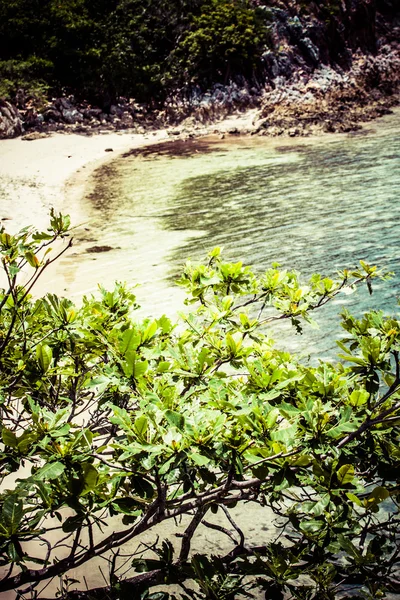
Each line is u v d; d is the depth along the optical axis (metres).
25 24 47.78
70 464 3.54
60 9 49.00
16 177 30.31
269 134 42.16
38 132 41.62
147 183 29.23
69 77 48.22
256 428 3.64
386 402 4.19
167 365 4.16
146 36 51.38
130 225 21.89
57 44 47.22
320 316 12.92
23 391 4.92
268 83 52.78
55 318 4.98
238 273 5.73
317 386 4.05
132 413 4.84
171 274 16.36
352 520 3.88
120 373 4.26
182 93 49.50
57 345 5.04
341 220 20.83
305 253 17.62
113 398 4.87
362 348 4.21
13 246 4.70
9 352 5.20
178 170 32.03
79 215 23.58
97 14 51.06
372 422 3.81
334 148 35.12
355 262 16.55
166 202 25.27
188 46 50.59
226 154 36.06
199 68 50.34
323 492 3.65
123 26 50.75
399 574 5.23
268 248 18.34
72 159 35.31
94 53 47.44
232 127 45.16
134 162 35.00
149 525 3.92
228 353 4.72
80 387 5.20
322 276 15.68
